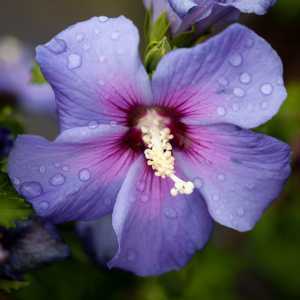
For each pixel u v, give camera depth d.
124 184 0.30
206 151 0.30
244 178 0.29
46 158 0.28
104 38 0.27
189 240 0.30
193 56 0.27
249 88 0.28
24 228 0.31
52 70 0.27
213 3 0.29
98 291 0.37
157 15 0.31
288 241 0.50
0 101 0.47
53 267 0.37
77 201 0.29
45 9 0.72
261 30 0.74
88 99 0.28
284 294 0.51
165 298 0.39
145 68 0.29
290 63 0.73
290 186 0.45
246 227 0.30
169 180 0.30
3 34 0.70
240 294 0.58
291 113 0.42
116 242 0.33
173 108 0.29
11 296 0.37
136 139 0.30
